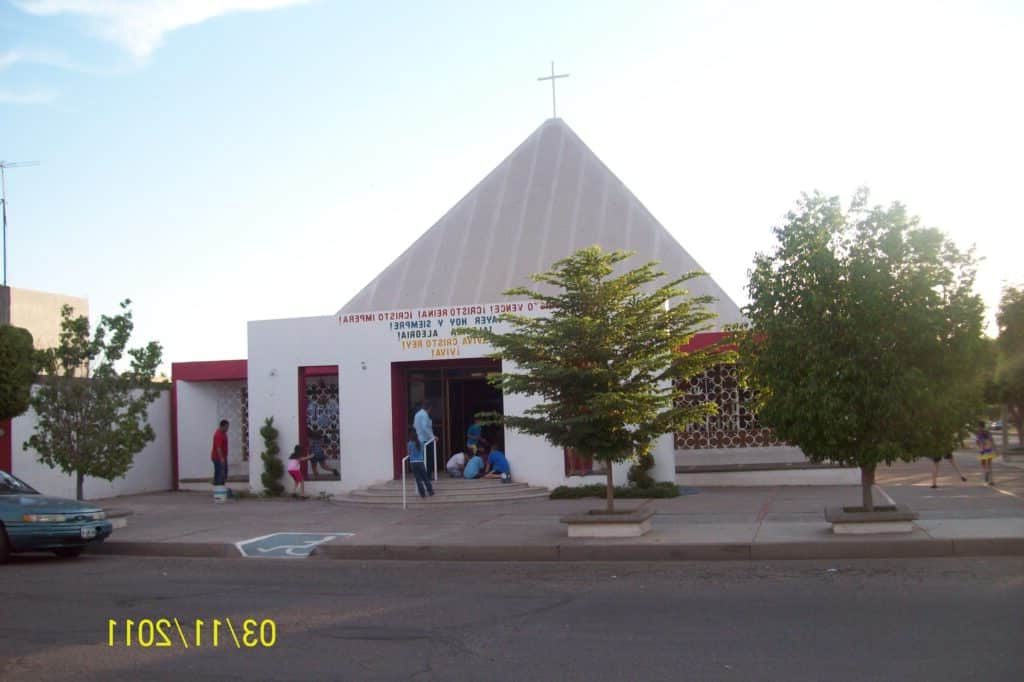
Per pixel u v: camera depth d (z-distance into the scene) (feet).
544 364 46.83
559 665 24.53
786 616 29.48
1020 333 100.22
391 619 31.14
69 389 57.72
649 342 48.11
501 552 45.68
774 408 44.91
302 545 50.31
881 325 42.75
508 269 101.91
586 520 47.60
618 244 101.86
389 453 75.87
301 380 79.15
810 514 53.21
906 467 92.68
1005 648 24.53
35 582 40.50
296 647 27.40
